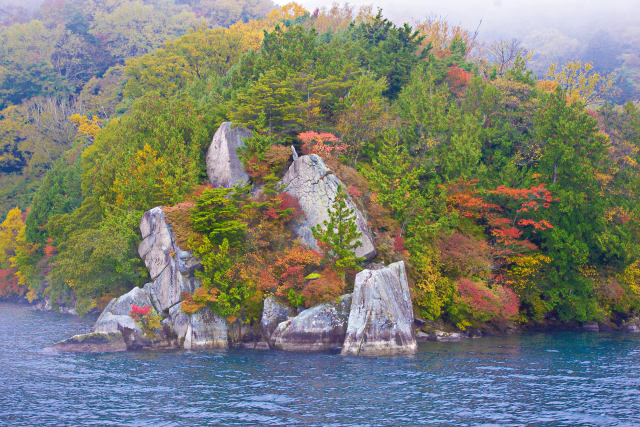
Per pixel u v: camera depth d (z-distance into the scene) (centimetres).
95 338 4491
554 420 2666
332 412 2775
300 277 4831
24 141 13362
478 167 6381
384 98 7431
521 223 5978
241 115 6328
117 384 3322
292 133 6600
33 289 8412
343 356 4222
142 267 5781
